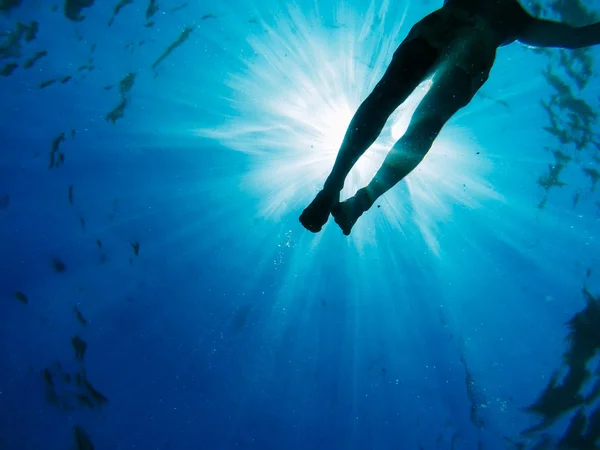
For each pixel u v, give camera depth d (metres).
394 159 1.94
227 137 4.67
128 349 4.38
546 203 4.62
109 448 4.24
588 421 4.46
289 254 4.53
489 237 4.60
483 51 2.00
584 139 4.59
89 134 4.61
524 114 4.61
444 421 4.41
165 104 4.68
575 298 4.55
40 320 4.45
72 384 4.39
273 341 4.42
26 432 4.31
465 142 4.56
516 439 4.52
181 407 4.30
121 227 4.51
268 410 4.32
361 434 4.30
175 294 4.43
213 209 4.58
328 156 4.49
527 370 4.47
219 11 4.77
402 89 1.75
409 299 4.52
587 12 4.24
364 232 4.59
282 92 4.66
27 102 4.61
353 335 4.46
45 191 4.55
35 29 4.66
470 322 4.52
